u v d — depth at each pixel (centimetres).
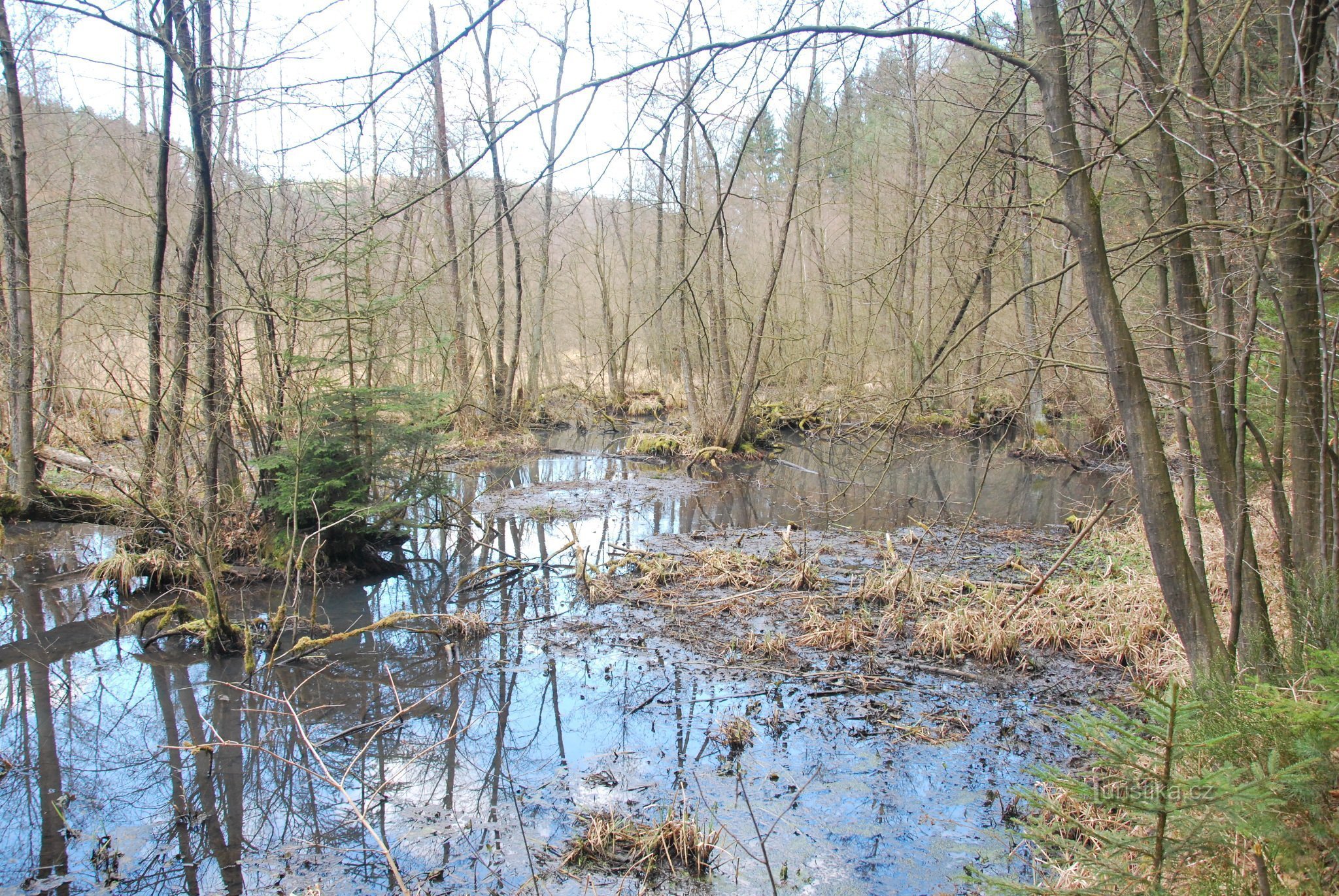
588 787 562
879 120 2577
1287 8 377
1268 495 711
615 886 459
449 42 292
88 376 1307
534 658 795
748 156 2430
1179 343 516
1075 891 294
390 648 826
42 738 646
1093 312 399
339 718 682
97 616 908
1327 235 364
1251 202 448
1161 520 394
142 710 695
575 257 3114
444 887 461
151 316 913
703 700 696
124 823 531
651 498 1620
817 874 465
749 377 2005
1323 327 369
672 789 556
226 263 1060
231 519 1049
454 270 2095
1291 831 258
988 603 855
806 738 625
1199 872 295
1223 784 260
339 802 554
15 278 1121
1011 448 2030
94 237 1502
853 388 2023
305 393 977
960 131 1155
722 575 1032
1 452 1212
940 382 1781
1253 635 416
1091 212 388
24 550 1115
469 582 1041
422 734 650
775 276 1886
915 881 456
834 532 1304
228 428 973
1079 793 301
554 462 2031
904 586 943
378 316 1026
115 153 1540
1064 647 797
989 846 485
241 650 820
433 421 1108
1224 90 500
